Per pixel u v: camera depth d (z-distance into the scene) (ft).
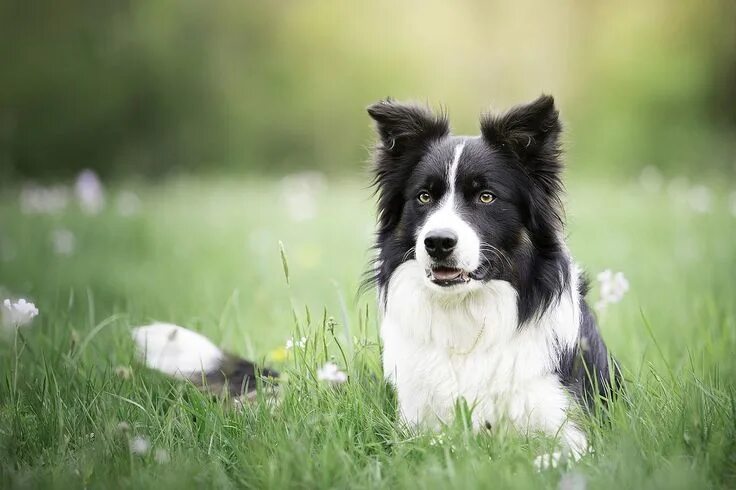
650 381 19.84
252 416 18.65
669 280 34.50
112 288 34.35
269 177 108.99
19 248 42.39
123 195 65.31
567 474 15.02
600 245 43.27
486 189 19.39
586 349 18.98
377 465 15.88
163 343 22.08
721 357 22.58
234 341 26.37
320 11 120.16
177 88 117.08
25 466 16.88
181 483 15.49
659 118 117.60
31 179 109.29
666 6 118.52
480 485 14.73
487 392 18.93
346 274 35.50
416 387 19.42
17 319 19.01
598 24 118.52
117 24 115.55
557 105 20.29
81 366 21.77
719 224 47.52
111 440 17.24
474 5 117.60
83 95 113.50
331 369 17.25
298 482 15.52
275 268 38.40
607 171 108.58
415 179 20.01
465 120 116.67
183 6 117.60
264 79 120.47
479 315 19.19
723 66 118.52
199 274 38.22
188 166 117.80
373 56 120.16
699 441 16.05
